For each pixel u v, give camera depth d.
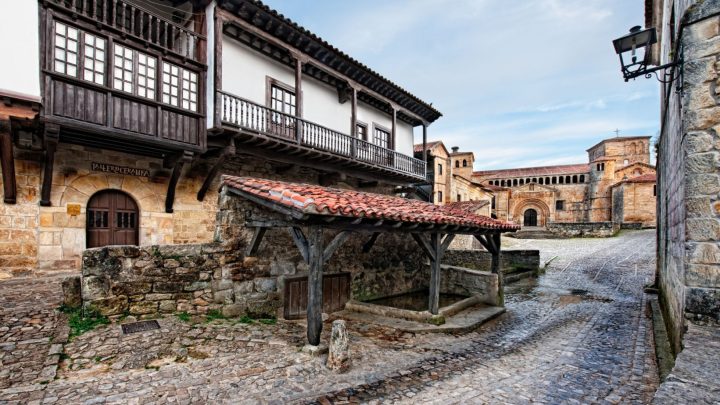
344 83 14.66
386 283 10.33
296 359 5.31
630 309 9.62
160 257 6.45
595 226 28.97
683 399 2.49
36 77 7.22
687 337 3.78
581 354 6.00
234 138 10.38
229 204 7.21
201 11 10.08
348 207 5.59
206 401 4.03
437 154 24.64
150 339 5.48
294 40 11.52
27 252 8.41
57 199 8.77
